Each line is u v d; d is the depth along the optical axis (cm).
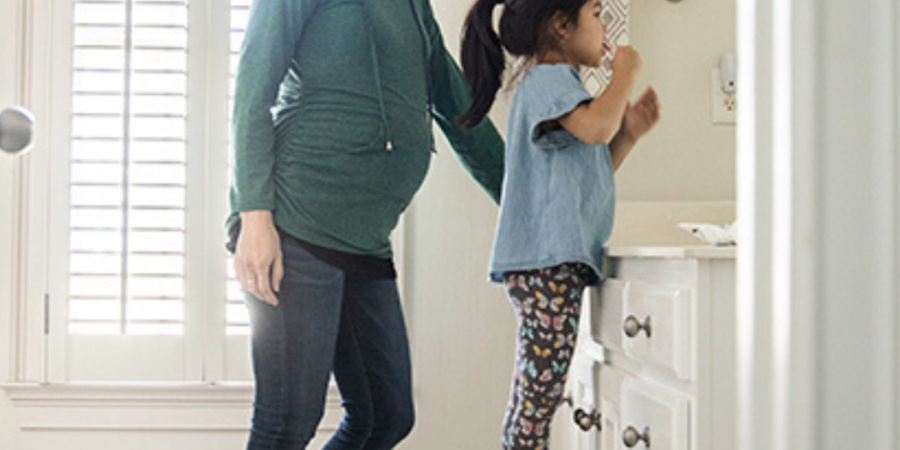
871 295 23
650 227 183
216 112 226
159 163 225
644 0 189
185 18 226
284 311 148
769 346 25
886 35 23
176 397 221
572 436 165
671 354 99
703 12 190
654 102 144
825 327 23
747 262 26
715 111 189
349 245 153
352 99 151
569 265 127
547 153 128
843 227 23
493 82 151
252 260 144
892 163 23
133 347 224
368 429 172
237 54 226
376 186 155
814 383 23
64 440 221
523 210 129
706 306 96
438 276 219
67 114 225
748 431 26
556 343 126
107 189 225
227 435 222
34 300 222
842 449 23
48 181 223
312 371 150
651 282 113
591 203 128
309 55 152
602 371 138
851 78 23
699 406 95
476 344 219
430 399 218
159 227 225
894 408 23
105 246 225
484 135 179
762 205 25
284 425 148
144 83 226
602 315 135
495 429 219
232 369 224
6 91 222
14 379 221
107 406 221
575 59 133
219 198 225
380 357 168
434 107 180
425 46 164
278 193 149
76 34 225
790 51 24
